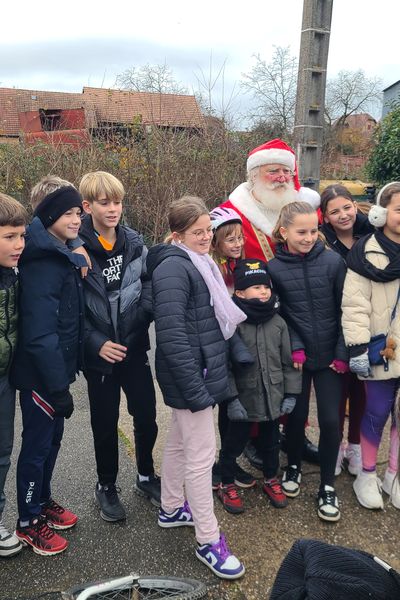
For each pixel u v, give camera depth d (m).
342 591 0.96
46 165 7.88
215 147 8.54
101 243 2.35
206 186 8.22
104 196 2.30
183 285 2.14
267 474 2.70
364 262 2.50
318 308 2.62
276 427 2.67
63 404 2.10
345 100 28.69
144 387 2.56
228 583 2.14
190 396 2.11
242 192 3.34
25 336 2.06
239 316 2.28
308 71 4.82
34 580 2.13
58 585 2.10
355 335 2.50
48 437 2.21
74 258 2.09
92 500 2.66
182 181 8.11
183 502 2.46
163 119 8.66
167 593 2.00
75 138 8.40
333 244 2.96
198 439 2.20
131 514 2.56
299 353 2.59
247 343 2.53
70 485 2.79
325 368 2.66
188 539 2.39
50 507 2.46
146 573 2.17
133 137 8.28
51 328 2.06
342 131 25.14
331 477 2.61
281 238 2.73
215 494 2.77
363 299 2.53
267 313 2.52
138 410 2.56
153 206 7.95
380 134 8.92
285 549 2.35
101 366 2.35
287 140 9.23
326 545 1.11
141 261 2.48
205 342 2.20
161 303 2.13
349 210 2.88
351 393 2.89
